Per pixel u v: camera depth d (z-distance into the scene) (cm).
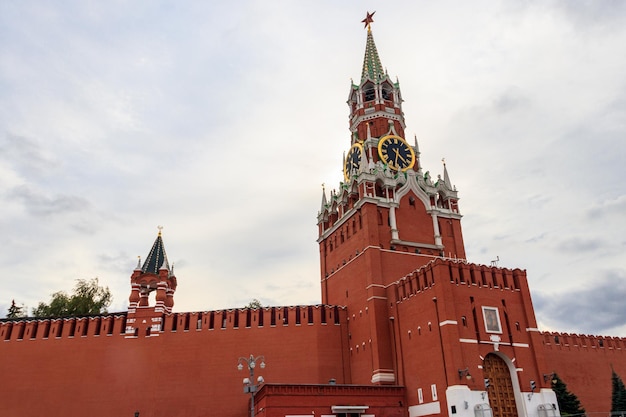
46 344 6831
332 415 5266
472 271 5722
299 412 5166
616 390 6731
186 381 6556
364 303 6762
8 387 6594
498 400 5241
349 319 7112
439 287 5444
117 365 6656
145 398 6469
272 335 6850
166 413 6388
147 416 6372
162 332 6831
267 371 6638
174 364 6650
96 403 6462
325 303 7938
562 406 6016
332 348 6850
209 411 6391
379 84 8944
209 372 6600
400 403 5628
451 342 5138
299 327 6906
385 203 7400
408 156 8394
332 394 5369
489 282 5766
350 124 9144
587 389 7038
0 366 6706
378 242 7025
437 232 7612
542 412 5269
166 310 7288
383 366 6097
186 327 6888
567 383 6925
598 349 7431
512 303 5794
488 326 5478
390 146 8300
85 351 6756
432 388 5294
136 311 6975
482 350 5303
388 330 6372
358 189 7694
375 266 6806
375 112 8744
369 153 8144
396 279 6881
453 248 7706
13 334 6912
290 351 6756
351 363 6825
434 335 5416
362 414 5406
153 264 7650
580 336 7412
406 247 7238
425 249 7400
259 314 7000
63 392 6538
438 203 8125
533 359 5559
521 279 5975
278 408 5116
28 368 6688
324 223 8600
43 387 6575
